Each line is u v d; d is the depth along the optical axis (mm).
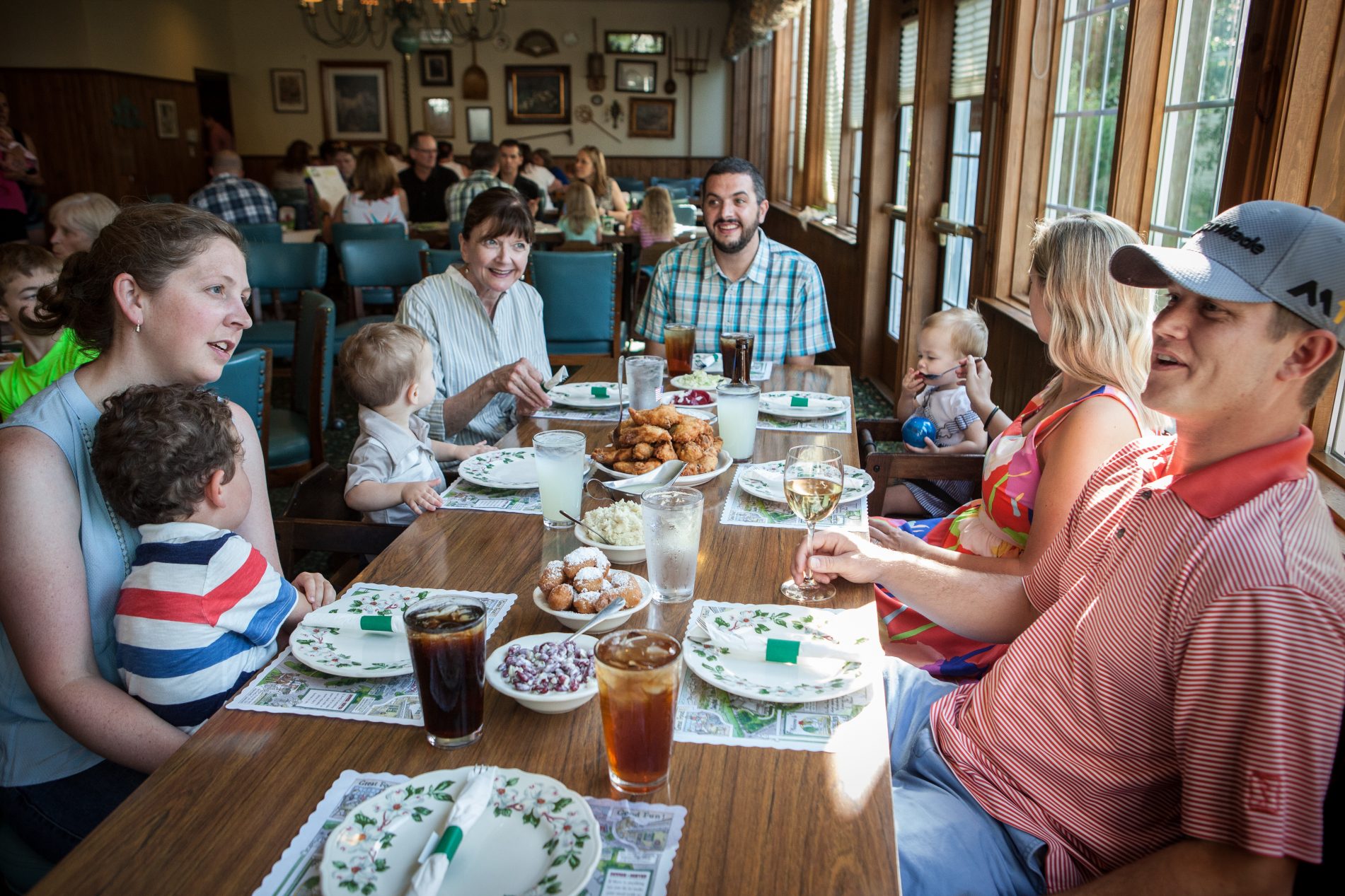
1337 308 912
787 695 1048
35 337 2311
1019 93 3527
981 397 2539
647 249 6793
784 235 9102
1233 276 945
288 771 945
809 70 7703
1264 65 1794
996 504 1724
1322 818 861
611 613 1185
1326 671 842
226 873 810
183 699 1154
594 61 13086
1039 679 1161
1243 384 973
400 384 1914
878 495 2199
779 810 888
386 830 829
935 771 1222
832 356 6836
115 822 870
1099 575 1122
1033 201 3635
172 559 1158
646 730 881
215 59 12430
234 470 1237
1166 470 1157
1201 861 892
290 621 1339
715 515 1636
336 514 1880
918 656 1698
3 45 9578
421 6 10070
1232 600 892
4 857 1267
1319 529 926
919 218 4844
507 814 846
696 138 13492
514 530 1577
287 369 5320
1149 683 1017
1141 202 2719
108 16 9914
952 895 1099
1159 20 2580
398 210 6660
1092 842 1131
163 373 1311
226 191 6164
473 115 13266
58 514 1181
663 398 2432
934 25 4605
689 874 807
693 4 13023
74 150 9836
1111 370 1592
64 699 1137
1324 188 1733
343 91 13086
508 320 2803
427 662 942
